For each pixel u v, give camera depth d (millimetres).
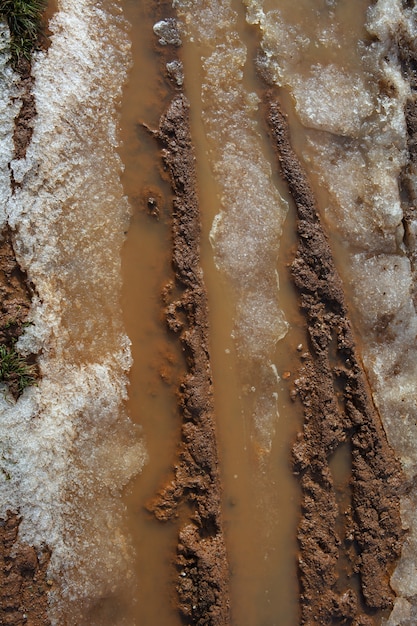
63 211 2271
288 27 2400
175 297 2303
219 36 2375
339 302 2340
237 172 2352
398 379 2357
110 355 2275
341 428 2320
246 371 2316
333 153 2387
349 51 2416
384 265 2379
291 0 2408
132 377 2279
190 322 2295
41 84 2266
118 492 2252
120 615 2229
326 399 2316
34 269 2242
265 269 2340
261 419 2312
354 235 2375
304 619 2270
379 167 2395
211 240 2328
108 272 2291
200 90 2359
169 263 2309
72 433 2232
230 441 2299
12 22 2236
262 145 2367
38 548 2199
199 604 2232
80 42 2305
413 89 2416
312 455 2307
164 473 2271
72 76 2293
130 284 2301
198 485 2258
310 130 2385
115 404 2264
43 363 2229
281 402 2324
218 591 2232
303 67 2398
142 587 2244
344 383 2330
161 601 2244
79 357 2256
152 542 2254
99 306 2279
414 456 2340
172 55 2350
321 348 2330
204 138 2352
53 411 2223
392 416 2342
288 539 2299
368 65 2416
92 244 2285
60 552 2209
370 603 2287
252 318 2330
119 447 2260
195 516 2262
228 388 2309
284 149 2365
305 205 2352
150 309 2301
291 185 2355
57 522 2213
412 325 2375
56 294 2254
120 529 2246
